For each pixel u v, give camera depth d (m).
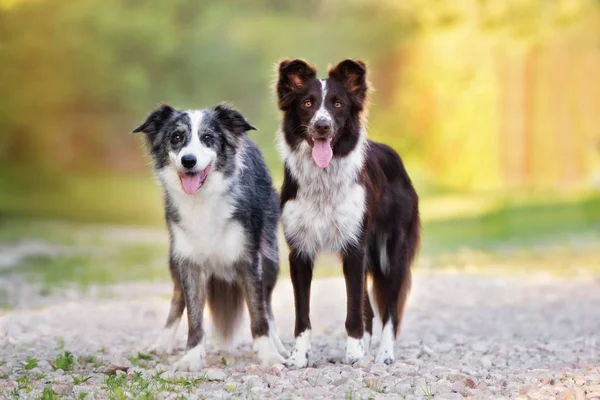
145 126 6.55
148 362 6.65
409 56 37.34
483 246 19.22
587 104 29.50
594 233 20.94
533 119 30.42
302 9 41.25
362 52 38.91
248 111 38.94
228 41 38.59
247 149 6.87
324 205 6.39
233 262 6.53
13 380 5.86
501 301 11.06
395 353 7.05
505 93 30.86
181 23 40.28
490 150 31.47
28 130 34.06
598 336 8.16
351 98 6.46
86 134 37.62
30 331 8.52
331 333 8.54
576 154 29.98
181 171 6.23
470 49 31.02
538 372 5.96
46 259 16.72
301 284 6.51
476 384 5.56
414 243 7.09
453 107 32.78
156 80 38.25
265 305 6.73
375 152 6.99
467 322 9.34
